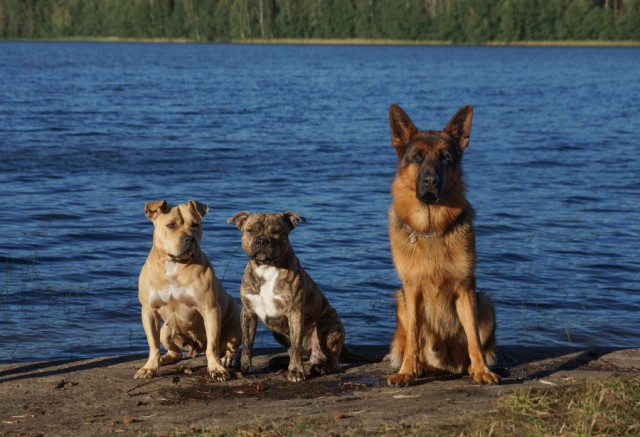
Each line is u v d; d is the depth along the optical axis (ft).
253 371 24.80
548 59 378.73
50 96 162.81
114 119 121.70
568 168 79.92
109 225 51.65
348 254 45.68
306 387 22.63
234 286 38.52
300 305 23.45
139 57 374.22
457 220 23.09
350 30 584.81
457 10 556.92
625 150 94.48
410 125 24.49
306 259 44.50
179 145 93.35
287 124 119.44
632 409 18.34
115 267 42.01
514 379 23.06
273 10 601.62
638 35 542.98
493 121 128.67
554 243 48.80
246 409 19.80
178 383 22.93
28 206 56.85
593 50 485.15
